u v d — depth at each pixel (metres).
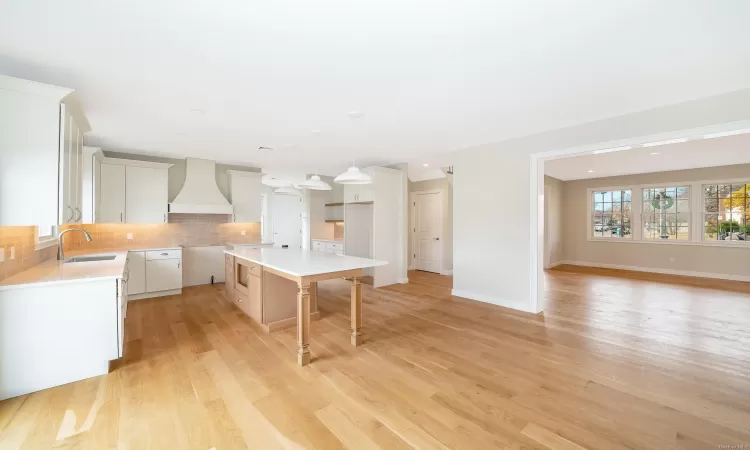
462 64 2.23
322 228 7.78
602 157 5.69
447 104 3.01
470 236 4.86
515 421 1.93
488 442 1.75
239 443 1.73
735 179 6.33
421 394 2.23
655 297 5.04
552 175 7.88
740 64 2.24
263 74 2.37
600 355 2.87
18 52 2.04
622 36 1.88
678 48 2.03
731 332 3.46
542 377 2.47
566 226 8.79
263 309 3.50
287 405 2.09
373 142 4.48
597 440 1.76
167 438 1.76
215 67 2.26
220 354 2.87
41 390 2.26
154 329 3.51
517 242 4.29
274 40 1.91
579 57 2.14
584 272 7.40
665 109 3.06
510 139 4.32
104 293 2.49
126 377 2.45
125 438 1.76
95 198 4.18
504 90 2.68
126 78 2.43
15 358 2.19
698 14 1.67
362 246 6.83
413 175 7.78
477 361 2.74
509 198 4.36
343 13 1.65
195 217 5.73
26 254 2.73
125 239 5.07
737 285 5.87
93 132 3.88
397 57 2.13
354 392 2.25
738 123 2.70
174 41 1.92
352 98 2.84
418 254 7.98
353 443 1.74
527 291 4.21
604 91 2.72
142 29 1.79
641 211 7.55
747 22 1.74
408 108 3.11
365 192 5.96
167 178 5.12
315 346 3.06
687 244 6.93
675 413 2.01
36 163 2.21
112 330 2.51
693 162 6.14
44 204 2.24
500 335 3.37
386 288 5.70
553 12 1.65
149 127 3.68
